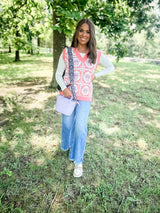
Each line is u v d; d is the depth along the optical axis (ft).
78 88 5.83
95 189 6.13
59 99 5.98
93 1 11.41
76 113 6.18
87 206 5.48
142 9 16.74
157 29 37.35
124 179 6.61
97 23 11.88
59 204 5.55
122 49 12.53
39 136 8.99
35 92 16.06
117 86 19.90
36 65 36.01
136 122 11.12
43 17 19.08
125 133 9.68
